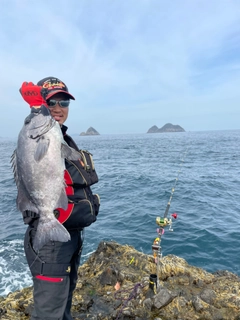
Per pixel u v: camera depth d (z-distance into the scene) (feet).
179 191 50.78
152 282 12.07
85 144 262.06
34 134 7.45
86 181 8.12
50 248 7.61
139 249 26.61
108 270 14.28
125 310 11.53
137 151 161.68
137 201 44.75
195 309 11.53
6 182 65.46
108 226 32.65
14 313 11.74
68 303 9.35
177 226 31.58
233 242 26.63
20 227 32.81
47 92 8.23
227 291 12.74
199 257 24.13
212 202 42.50
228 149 153.38
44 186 7.31
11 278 21.03
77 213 7.77
